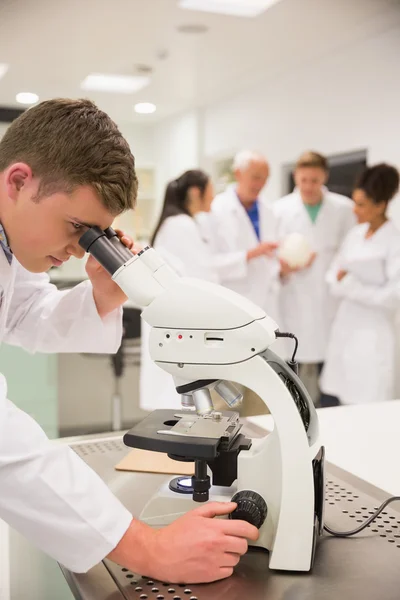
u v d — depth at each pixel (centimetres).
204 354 70
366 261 311
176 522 71
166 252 301
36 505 68
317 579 70
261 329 68
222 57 361
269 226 346
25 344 112
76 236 76
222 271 325
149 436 75
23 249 77
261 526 74
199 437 74
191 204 302
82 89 434
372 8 288
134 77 410
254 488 75
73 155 69
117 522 69
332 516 86
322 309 351
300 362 353
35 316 109
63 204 71
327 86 347
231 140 428
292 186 382
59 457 71
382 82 312
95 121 72
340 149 344
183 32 315
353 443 122
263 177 333
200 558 67
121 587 69
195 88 428
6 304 90
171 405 297
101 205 72
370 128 322
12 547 97
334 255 350
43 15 287
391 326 314
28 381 402
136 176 77
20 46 332
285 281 349
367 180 306
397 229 306
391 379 314
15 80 411
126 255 74
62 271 470
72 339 107
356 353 321
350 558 74
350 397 326
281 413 70
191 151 469
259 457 75
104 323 105
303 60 360
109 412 370
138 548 69
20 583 92
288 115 376
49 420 353
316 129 358
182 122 480
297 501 70
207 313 69
